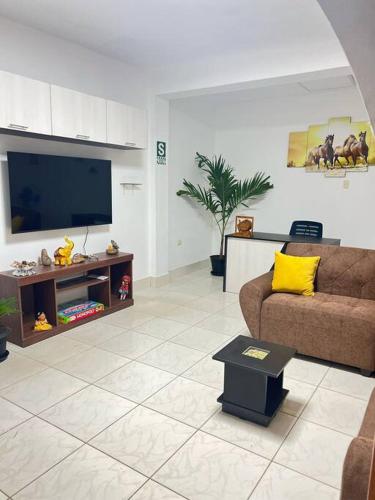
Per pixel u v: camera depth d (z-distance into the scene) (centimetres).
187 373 272
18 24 315
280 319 302
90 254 407
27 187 326
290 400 241
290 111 552
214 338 336
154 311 405
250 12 295
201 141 598
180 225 570
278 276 328
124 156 438
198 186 602
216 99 528
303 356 305
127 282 417
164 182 493
